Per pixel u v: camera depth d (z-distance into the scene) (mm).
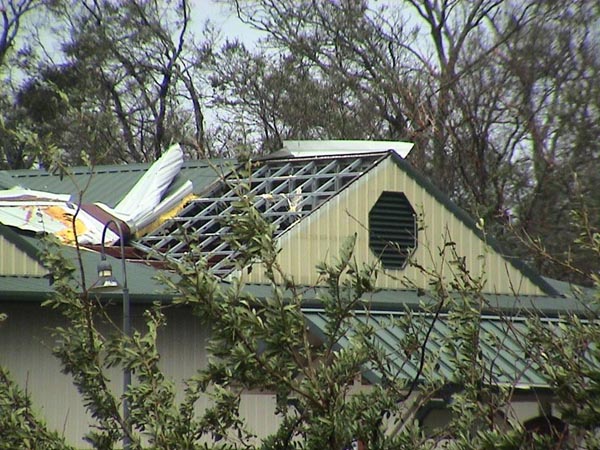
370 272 30266
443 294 32906
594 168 129000
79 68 171375
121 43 176000
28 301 71688
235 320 29125
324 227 86500
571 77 141000
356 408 30000
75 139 141375
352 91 170000
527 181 133125
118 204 93000
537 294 93375
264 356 29344
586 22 142625
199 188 95000
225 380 30562
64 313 31828
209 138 176000
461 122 136125
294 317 29453
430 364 32500
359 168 93125
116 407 31328
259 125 176625
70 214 87688
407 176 90688
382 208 89438
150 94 179250
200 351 78250
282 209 92375
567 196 124125
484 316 71562
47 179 104500
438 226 91188
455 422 31266
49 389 74062
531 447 29312
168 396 30953
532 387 35406
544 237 112375
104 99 173750
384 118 161875
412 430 30500
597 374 29172
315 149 98750
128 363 31156
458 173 138875
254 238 29547
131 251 87688
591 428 29828
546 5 145125
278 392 30656
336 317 30281
